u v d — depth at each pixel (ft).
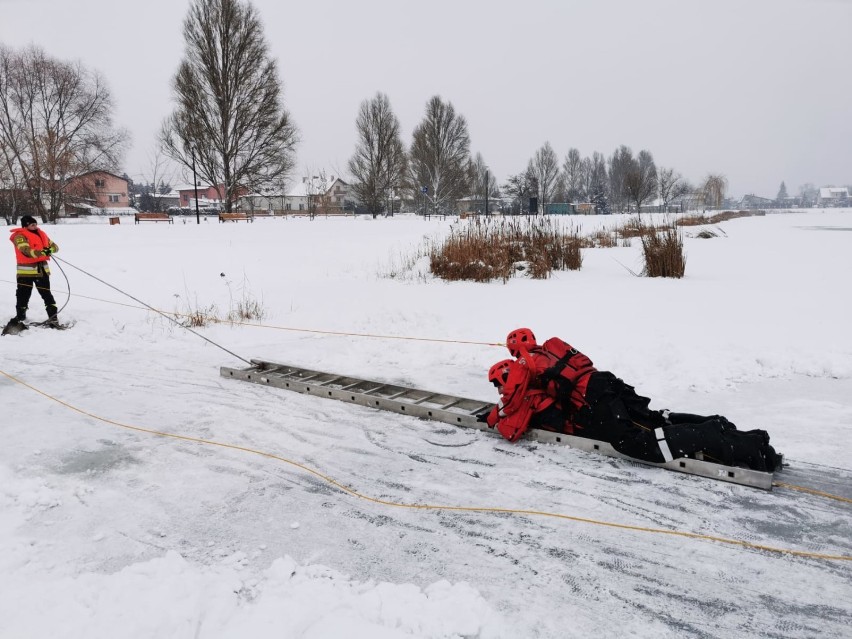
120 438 16.60
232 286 44.11
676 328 26.94
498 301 34.94
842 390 19.17
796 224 138.72
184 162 134.92
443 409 17.80
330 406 19.12
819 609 9.09
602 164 336.08
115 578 9.77
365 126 161.68
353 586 9.69
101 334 30.19
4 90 131.54
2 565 10.41
